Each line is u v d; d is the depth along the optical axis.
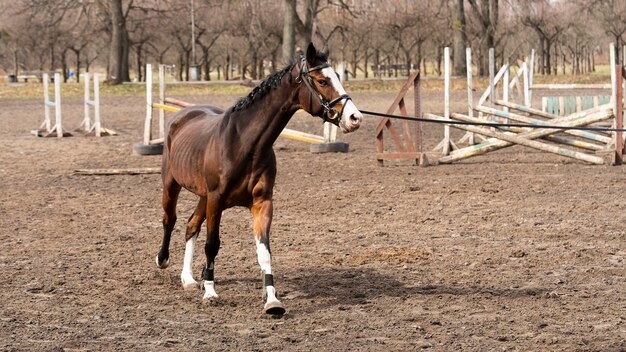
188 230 8.66
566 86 23.14
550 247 10.37
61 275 9.19
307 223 12.17
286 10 51.09
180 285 8.78
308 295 8.28
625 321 7.26
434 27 66.62
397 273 9.15
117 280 8.99
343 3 56.91
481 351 6.48
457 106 35.44
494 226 11.73
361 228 11.74
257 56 66.44
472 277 8.94
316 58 7.50
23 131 28.59
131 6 57.16
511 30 70.62
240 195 7.69
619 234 11.09
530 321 7.29
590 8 67.25
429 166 18.39
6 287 8.64
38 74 63.09
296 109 7.62
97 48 76.31
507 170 17.53
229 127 7.64
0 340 6.81
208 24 65.06
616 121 17.83
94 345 6.70
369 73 84.19
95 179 17.12
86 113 27.47
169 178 8.88
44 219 12.67
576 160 18.89
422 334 6.94
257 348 6.59
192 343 6.73
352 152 21.70
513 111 26.94
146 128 21.64
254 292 8.45
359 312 7.63
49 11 56.09
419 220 12.25
